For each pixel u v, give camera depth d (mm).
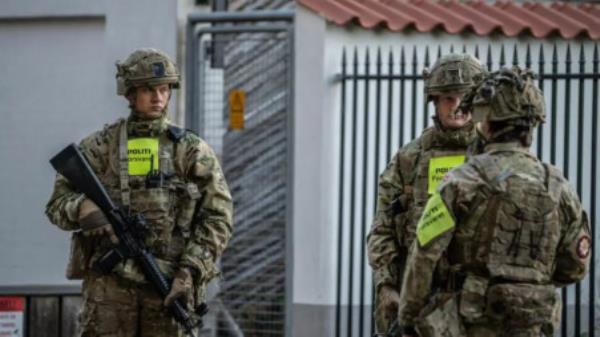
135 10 25234
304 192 24766
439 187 14180
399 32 25547
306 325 24656
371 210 24797
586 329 25656
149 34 25219
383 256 17688
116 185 17469
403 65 24000
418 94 25469
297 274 24797
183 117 25484
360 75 24156
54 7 25312
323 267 24547
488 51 23750
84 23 25391
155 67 17359
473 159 14258
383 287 17609
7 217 25578
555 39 27047
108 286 17297
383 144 25188
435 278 14383
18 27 25609
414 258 14195
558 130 27000
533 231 14062
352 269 24016
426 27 25641
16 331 23922
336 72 24766
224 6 26000
